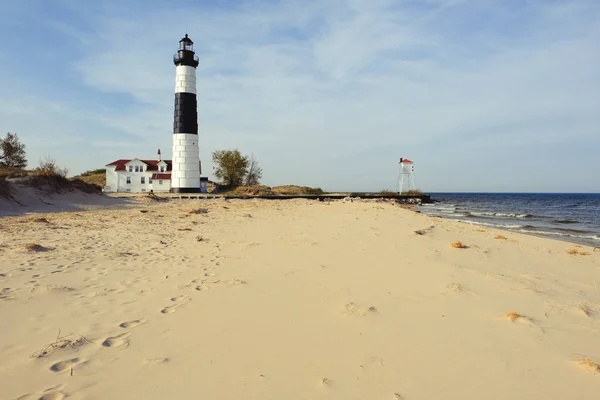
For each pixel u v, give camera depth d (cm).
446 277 714
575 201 9281
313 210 2562
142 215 1886
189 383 333
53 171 2617
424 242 1097
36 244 896
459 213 4025
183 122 4634
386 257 891
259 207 2923
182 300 561
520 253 1023
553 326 483
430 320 495
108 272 712
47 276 661
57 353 381
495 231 1585
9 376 336
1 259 768
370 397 316
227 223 1634
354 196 5925
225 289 622
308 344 418
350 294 601
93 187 3106
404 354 397
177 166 4672
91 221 1532
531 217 3631
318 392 322
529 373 361
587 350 414
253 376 347
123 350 394
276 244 1066
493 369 368
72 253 862
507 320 498
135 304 539
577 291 662
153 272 727
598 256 1055
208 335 438
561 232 2216
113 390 319
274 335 441
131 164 5741
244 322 480
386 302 564
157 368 358
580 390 332
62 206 2217
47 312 495
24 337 418
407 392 325
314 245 1048
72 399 304
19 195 2077
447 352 403
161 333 440
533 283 702
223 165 6788
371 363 376
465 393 326
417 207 5197
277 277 704
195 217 1884
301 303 556
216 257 881
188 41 4647
